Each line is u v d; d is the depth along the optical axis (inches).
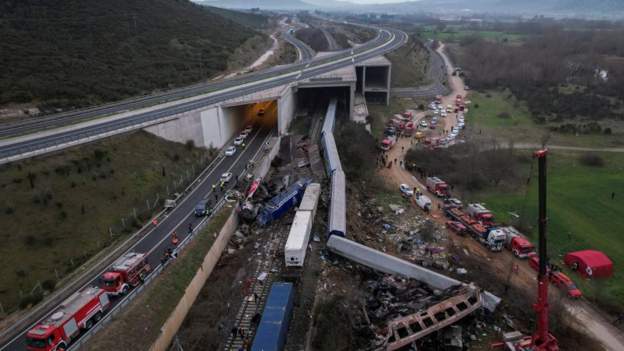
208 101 3235.7
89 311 1389.0
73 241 1854.1
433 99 5231.3
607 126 3996.1
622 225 2354.8
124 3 5295.3
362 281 1803.6
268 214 2194.9
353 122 3828.7
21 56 3585.1
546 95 4955.7
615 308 1676.9
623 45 7086.6
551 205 2600.9
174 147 2790.4
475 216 2352.4
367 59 5236.2
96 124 2615.7
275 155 3191.4
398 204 2588.6
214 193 2438.5
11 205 1831.9
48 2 4544.8
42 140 2283.5
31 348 1227.2
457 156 3275.1
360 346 1421.0
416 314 1472.7
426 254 2043.6
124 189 2252.7
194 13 6378.0
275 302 1465.3
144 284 1585.9
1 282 1583.4
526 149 3486.7
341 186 2413.9
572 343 1476.4
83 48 4099.4
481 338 1504.7
